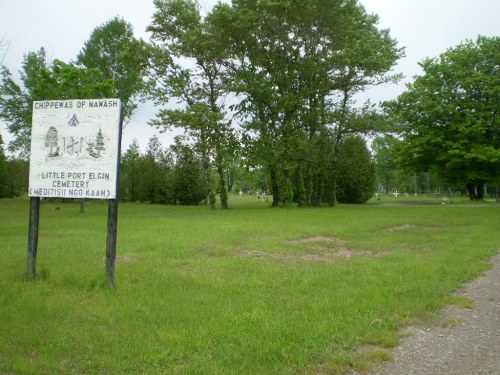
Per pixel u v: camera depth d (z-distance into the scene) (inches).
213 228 602.5
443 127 1558.8
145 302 243.6
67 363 166.2
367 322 213.8
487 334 206.4
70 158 283.6
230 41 1132.5
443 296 263.6
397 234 569.3
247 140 1157.7
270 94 1127.6
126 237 500.7
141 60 1157.1
